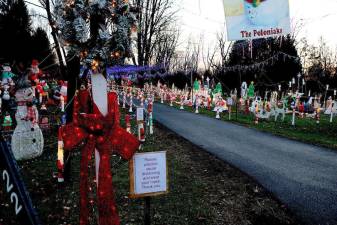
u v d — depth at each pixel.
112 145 3.84
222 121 18.88
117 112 3.92
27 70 8.22
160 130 14.12
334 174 7.77
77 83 6.51
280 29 6.33
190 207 5.51
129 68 25.77
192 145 10.96
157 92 43.00
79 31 3.95
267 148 10.91
